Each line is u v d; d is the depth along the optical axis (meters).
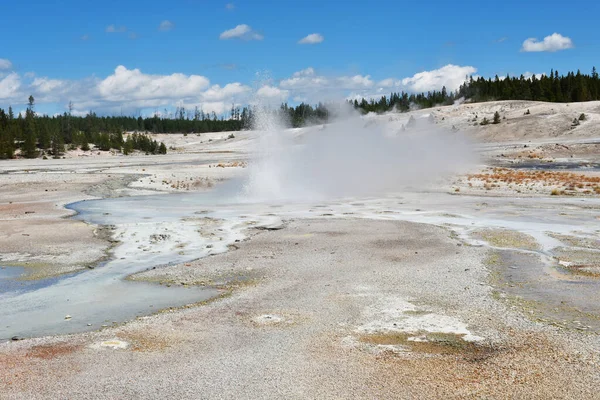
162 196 39.66
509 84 176.75
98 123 171.75
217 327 11.54
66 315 12.71
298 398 8.25
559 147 78.50
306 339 10.73
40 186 45.34
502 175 48.56
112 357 9.94
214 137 185.50
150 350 10.27
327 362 9.57
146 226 25.20
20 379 9.02
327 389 8.52
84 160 89.94
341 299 13.41
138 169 62.91
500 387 8.47
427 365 9.37
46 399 8.30
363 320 11.82
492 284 14.52
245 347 10.35
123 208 32.56
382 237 21.52
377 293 13.88
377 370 9.19
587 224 24.00
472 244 19.92
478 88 178.00
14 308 13.33
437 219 26.20
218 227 24.80
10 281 15.88
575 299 13.05
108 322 12.16
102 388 8.67
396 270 16.22
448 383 8.64
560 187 39.19
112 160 88.50
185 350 10.25
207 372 9.23
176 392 8.52
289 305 13.02
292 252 19.06
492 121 118.81
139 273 16.59
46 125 116.25
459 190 39.47
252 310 12.70
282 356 9.88
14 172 60.31
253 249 19.75
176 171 58.22
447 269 16.22
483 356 9.73
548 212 27.89
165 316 12.36
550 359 9.48
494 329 11.08
